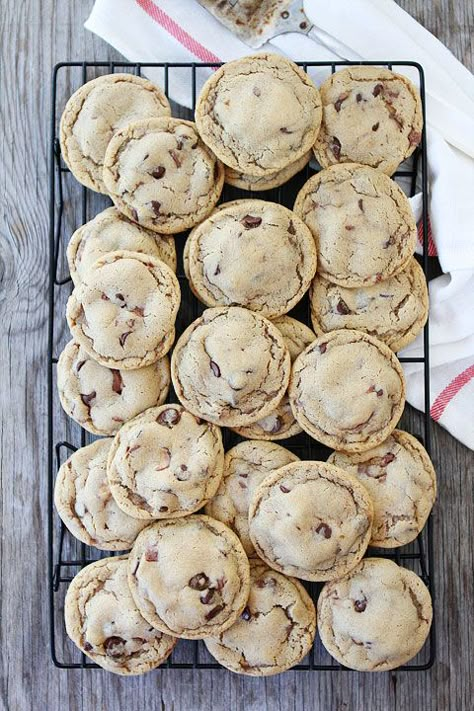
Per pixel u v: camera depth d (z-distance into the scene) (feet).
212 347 2.58
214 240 2.61
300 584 2.66
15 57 2.90
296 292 2.62
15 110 2.90
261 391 2.61
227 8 2.78
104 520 2.64
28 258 2.89
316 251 2.64
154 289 2.60
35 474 2.86
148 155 2.61
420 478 2.63
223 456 2.62
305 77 2.64
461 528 2.83
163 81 2.82
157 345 2.60
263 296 2.62
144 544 2.59
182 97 2.81
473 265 2.71
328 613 2.62
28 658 2.84
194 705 2.81
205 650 2.81
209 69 2.81
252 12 2.78
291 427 2.65
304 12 2.77
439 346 2.78
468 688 2.81
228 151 2.61
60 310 2.86
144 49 2.81
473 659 2.82
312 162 2.76
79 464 2.67
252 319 2.60
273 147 2.60
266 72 2.63
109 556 2.82
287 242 2.61
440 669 2.82
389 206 2.63
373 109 2.66
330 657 2.79
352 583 2.61
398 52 2.77
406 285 2.66
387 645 2.59
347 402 2.58
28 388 2.88
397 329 2.65
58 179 2.87
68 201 2.86
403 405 2.62
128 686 2.83
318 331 2.66
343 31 2.76
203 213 2.64
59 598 2.84
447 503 2.84
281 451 2.65
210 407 2.59
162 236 2.69
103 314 2.58
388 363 2.62
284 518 2.56
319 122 2.64
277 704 2.81
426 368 2.69
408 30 2.81
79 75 2.88
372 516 2.58
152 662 2.64
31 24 2.90
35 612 2.85
